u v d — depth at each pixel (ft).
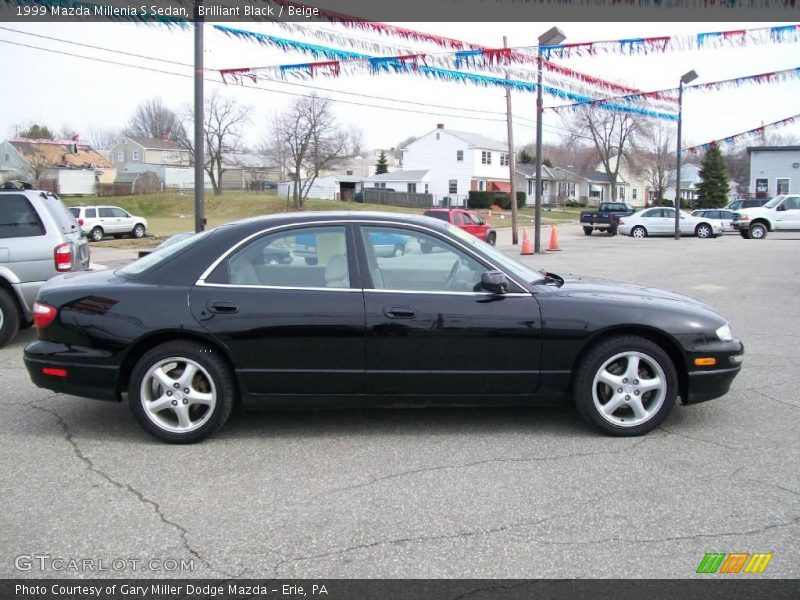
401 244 16.34
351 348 15.74
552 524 12.00
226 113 205.87
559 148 266.16
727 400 19.43
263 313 15.64
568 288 17.08
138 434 16.67
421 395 16.12
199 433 15.84
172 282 15.97
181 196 199.52
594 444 15.90
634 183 289.12
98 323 15.72
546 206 250.37
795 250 74.08
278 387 15.88
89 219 104.58
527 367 16.03
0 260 25.70
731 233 114.52
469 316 15.81
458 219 81.56
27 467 14.61
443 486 13.60
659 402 16.22
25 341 28.04
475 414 18.16
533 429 16.97
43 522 12.12
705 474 14.14
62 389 16.14
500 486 13.58
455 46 35.06
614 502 12.85
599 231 127.03
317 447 15.76
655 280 46.96
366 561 10.84
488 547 11.24
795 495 13.14
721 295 40.06
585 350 16.22
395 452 15.44
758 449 15.56
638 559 10.84
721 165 193.26
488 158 223.30
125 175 252.42
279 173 269.03
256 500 13.00
